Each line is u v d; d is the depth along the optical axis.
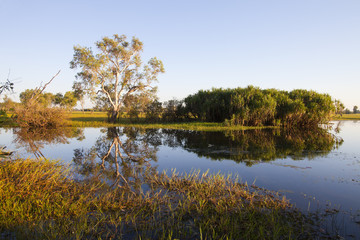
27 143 13.59
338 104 28.41
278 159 9.61
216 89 32.38
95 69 27.31
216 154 10.69
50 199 5.12
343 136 17.47
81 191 5.77
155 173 7.64
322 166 8.48
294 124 26.31
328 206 5.08
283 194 5.79
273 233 3.96
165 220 4.44
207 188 6.06
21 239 3.65
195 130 21.56
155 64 30.84
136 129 23.12
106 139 15.83
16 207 4.48
